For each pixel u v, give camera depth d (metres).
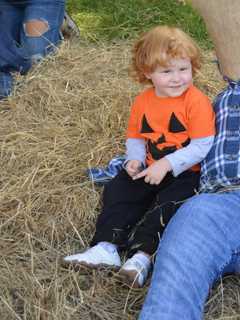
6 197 2.43
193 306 1.81
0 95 3.06
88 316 2.00
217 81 3.12
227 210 1.94
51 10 3.32
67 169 2.55
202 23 3.77
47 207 2.38
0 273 2.12
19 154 2.64
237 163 2.07
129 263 2.04
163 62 2.14
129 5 3.93
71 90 3.05
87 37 3.60
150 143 2.24
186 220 1.91
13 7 3.38
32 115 2.92
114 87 3.03
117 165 2.46
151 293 1.83
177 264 1.84
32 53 3.30
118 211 2.17
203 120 2.15
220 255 1.89
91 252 2.10
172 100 2.20
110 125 2.81
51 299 2.03
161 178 2.14
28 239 2.24
